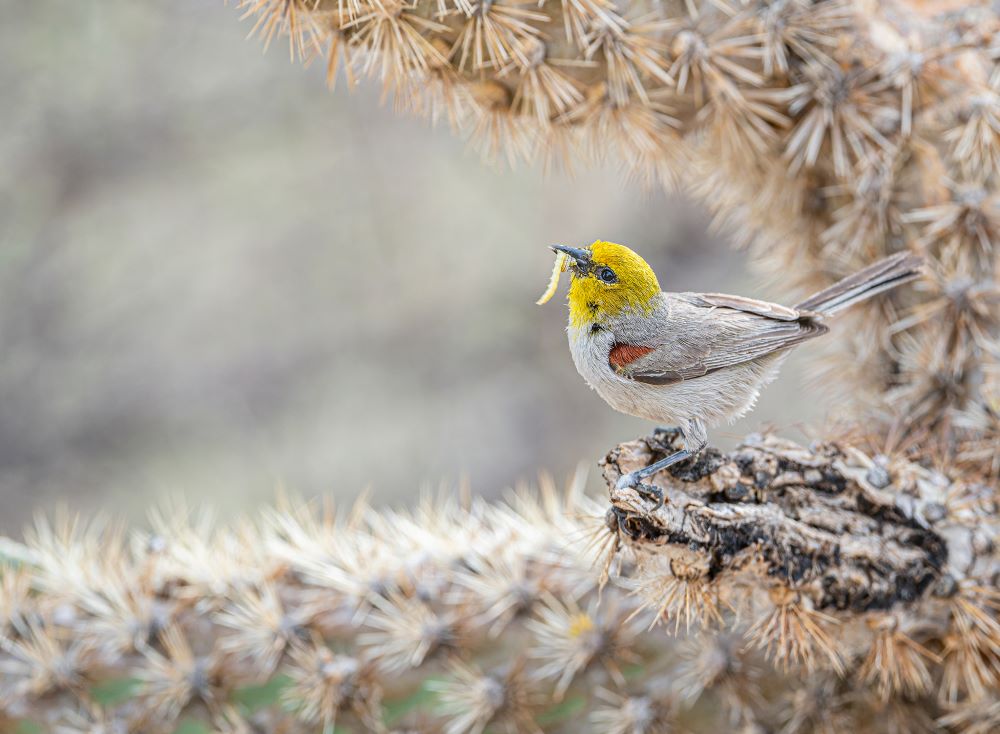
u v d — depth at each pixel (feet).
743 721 29.37
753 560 23.68
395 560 30.83
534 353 78.23
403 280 77.71
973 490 26.86
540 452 76.07
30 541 33.01
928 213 31.78
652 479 25.40
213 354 77.46
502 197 76.33
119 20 72.84
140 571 31.35
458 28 28.25
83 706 30.35
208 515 38.37
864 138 32.30
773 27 30.78
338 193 77.10
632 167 33.42
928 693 29.37
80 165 73.87
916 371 32.24
